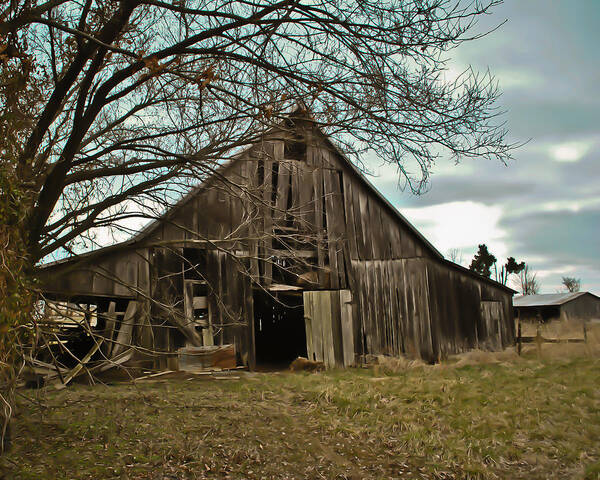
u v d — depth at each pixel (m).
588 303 41.06
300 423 8.92
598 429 8.26
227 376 13.95
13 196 4.93
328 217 16.62
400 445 7.72
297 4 6.43
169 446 7.38
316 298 16.34
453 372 14.20
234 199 14.83
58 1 6.10
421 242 17.89
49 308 7.30
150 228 13.97
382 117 6.85
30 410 8.52
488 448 7.45
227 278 15.05
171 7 6.25
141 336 13.62
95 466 6.56
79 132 6.89
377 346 16.67
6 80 6.13
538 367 14.80
